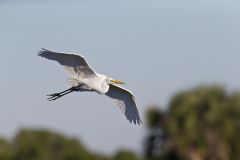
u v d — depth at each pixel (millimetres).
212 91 27391
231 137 26891
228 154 26828
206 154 26781
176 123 27000
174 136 26922
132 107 18844
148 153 27719
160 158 27438
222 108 27078
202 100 27203
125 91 18734
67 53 17266
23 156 28891
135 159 28250
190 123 26766
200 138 26734
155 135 27641
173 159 27281
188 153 26844
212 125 26812
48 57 17484
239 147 26844
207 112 26906
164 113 27734
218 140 26781
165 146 27266
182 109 27031
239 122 27125
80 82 18000
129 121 18891
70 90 18047
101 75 18312
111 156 28766
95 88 18125
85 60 17516
